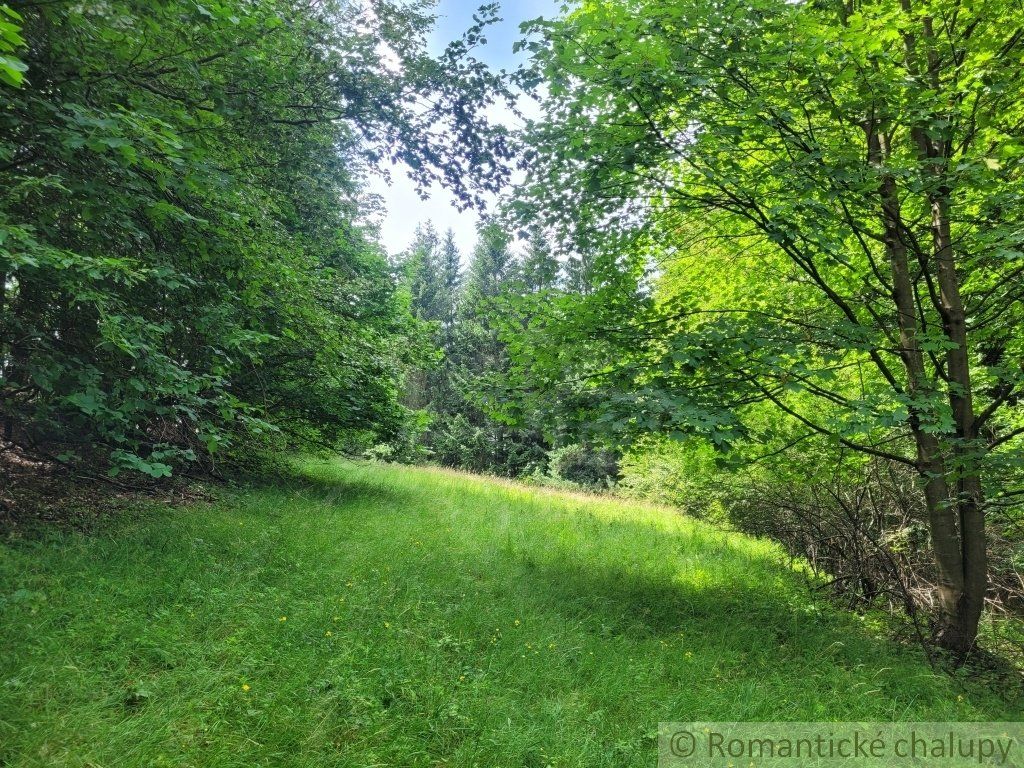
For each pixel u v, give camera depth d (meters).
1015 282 5.86
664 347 6.05
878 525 7.33
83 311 5.21
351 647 3.99
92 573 4.45
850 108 5.34
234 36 4.96
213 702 3.15
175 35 4.76
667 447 7.68
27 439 6.06
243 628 4.01
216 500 7.90
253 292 5.94
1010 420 7.00
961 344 5.86
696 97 5.75
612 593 6.38
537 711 3.59
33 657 3.23
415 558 6.39
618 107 5.84
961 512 5.85
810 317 6.61
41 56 4.39
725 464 5.79
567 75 5.70
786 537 9.41
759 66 5.46
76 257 3.91
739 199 5.99
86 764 2.56
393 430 11.16
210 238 5.45
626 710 3.83
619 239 6.83
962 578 5.72
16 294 5.23
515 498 13.54
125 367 5.17
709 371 5.80
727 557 9.16
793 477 7.15
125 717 2.96
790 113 5.79
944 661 5.29
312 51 7.84
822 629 5.94
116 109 4.62
